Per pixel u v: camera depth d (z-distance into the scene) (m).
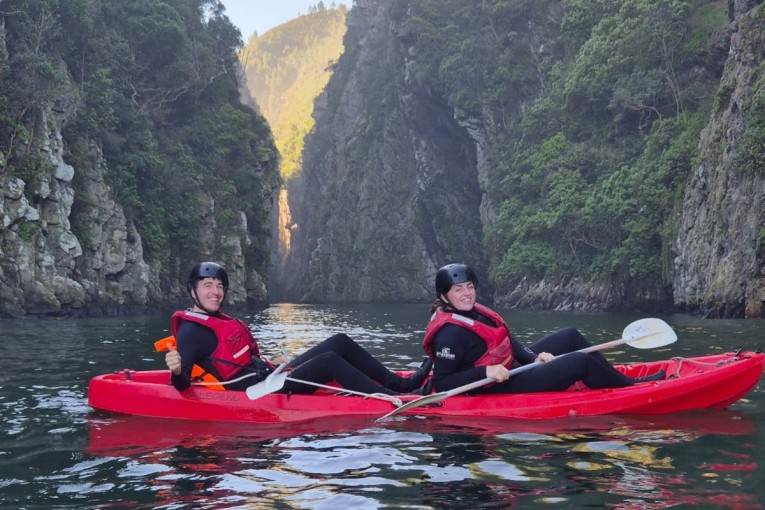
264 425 5.95
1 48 31.91
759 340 16.14
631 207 45.88
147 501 4.05
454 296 5.92
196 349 6.20
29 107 32.09
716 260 32.12
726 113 33.97
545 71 66.00
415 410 6.13
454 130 77.50
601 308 48.31
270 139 64.62
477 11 73.50
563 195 52.09
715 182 33.97
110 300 37.03
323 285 96.06
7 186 29.30
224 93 59.50
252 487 4.28
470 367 5.92
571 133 57.94
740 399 6.83
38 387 8.54
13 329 21.42
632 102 51.19
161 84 50.84
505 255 58.12
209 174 53.34
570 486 4.20
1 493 4.25
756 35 32.75
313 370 6.20
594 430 5.57
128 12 49.56
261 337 19.61
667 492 4.05
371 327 25.27
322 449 5.13
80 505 4.00
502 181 62.19
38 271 30.44
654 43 50.66
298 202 128.50
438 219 81.38
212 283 6.34
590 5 59.72
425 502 3.96
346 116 106.94
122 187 40.84
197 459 4.93
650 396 6.05
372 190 91.25
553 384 6.10
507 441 5.26
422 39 74.81
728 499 3.91
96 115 38.66
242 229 54.88
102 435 5.70
